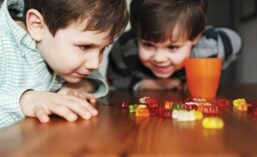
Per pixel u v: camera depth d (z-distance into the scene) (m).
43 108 0.70
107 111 0.74
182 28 1.11
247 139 0.50
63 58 0.83
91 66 0.84
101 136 0.52
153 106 0.74
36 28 0.86
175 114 0.66
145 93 1.11
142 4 1.13
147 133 0.54
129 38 1.31
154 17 1.10
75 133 0.55
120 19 0.83
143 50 1.18
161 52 1.15
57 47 0.83
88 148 0.45
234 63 1.79
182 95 1.04
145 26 1.12
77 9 0.79
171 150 0.43
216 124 0.58
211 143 0.47
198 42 1.27
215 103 0.81
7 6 0.92
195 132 0.55
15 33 0.89
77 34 0.81
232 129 0.57
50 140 0.50
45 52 0.87
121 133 0.55
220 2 1.71
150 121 0.64
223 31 1.37
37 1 0.84
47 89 0.96
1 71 0.90
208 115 0.69
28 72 0.91
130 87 1.28
